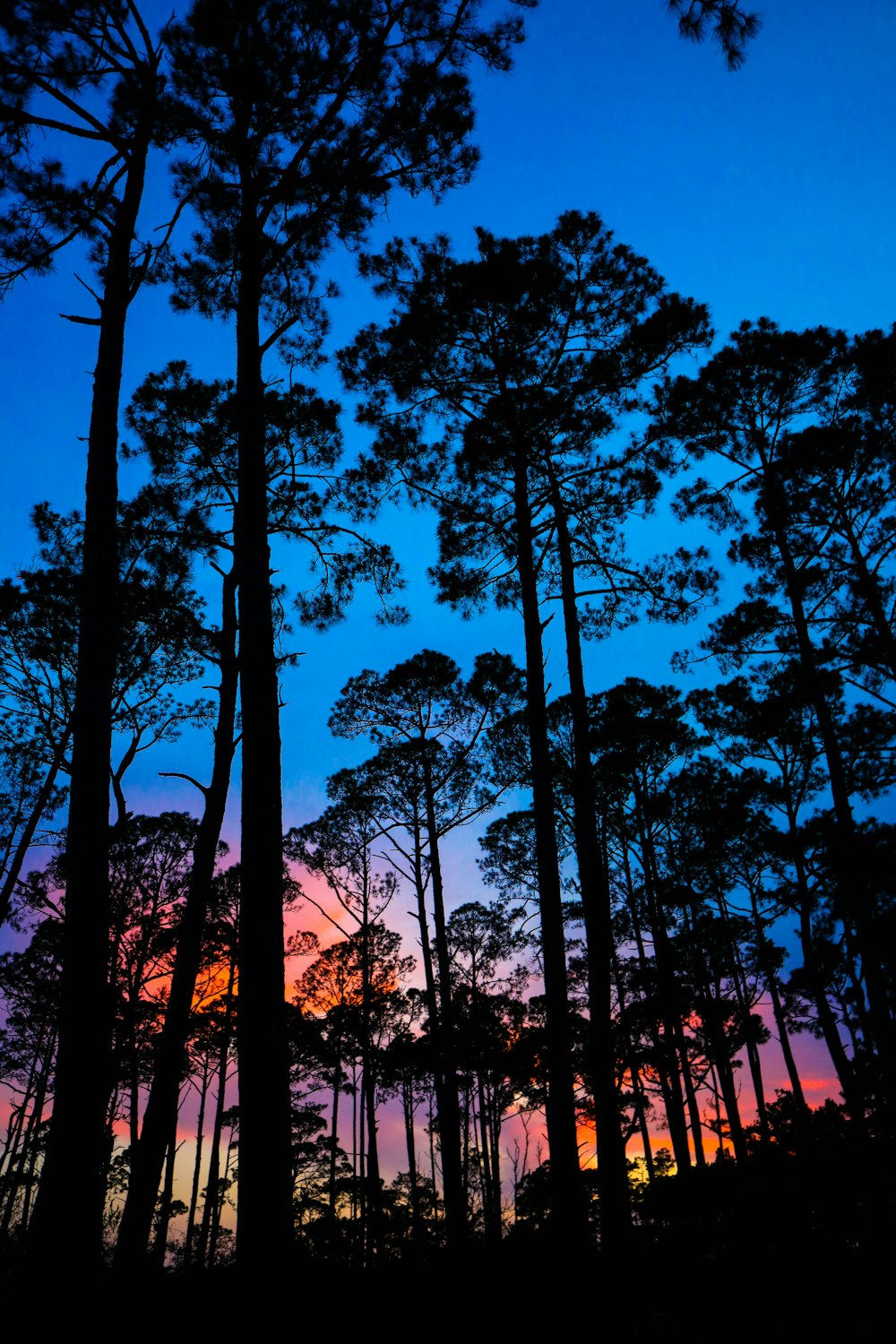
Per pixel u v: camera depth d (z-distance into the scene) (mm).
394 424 12117
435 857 19859
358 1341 7590
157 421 12383
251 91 8727
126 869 19031
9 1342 4242
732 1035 15117
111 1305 6902
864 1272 5648
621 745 17734
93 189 8820
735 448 14312
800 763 17906
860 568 13602
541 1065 19172
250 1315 4605
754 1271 6121
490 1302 7953
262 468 7562
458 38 9133
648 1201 8516
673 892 19109
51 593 12906
